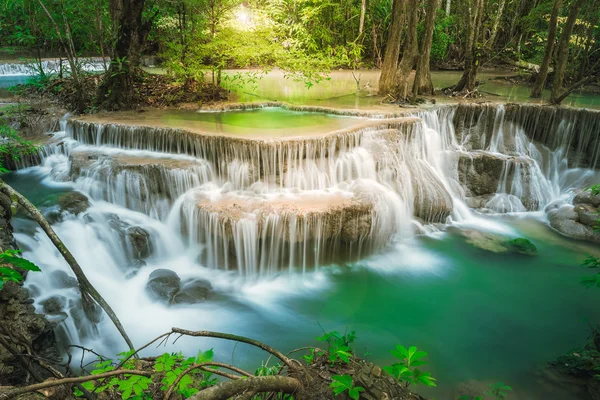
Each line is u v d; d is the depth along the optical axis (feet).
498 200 34.04
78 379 6.74
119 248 22.99
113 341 18.21
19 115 34.53
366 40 64.34
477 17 41.78
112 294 20.92
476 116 37.88
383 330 20.12
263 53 39.70
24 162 29.73
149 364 9.32
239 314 20.72
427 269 25.41
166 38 41.11
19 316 14.67
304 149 26.50
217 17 37.81
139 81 39.68
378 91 44.14
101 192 25.94
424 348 19.15
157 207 25.39
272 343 18.83
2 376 10.42
